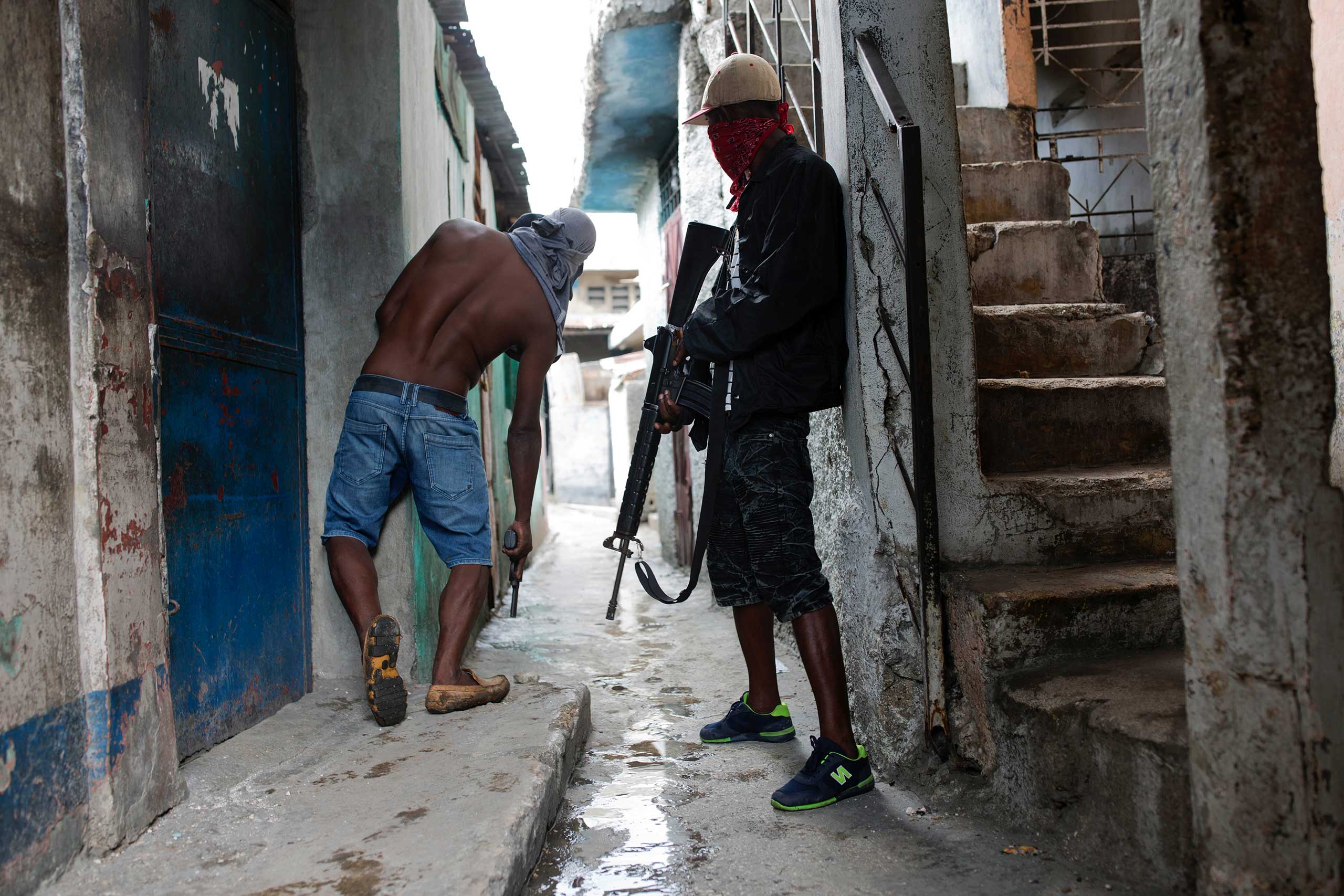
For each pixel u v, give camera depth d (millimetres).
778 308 2162
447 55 4258
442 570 3479
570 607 5324
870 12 2307
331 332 2842
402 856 1571
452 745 2168
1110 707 1757
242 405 2400
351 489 2543
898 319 2275
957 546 2406
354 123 2871
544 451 17422
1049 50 4715
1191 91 1348
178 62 2137
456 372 2580
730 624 4543
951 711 2199
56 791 1469
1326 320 1341
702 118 2412
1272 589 1321
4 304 1390
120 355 1630
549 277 2688
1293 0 1335
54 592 1482
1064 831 1834
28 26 1475
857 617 2398
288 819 1739
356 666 2803
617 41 5648
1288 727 1316
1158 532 2516
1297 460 1322
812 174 2201
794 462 2271
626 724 2895
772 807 2146
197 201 2201
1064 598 2092
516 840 1665
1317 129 1345
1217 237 1319
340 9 2863
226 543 2277
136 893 1447
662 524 7383
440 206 3963
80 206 1553
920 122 2346
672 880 1789
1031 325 3287
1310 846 1312
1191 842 1535
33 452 1441
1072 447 2951
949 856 1840
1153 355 3344
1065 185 3986
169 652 2002
